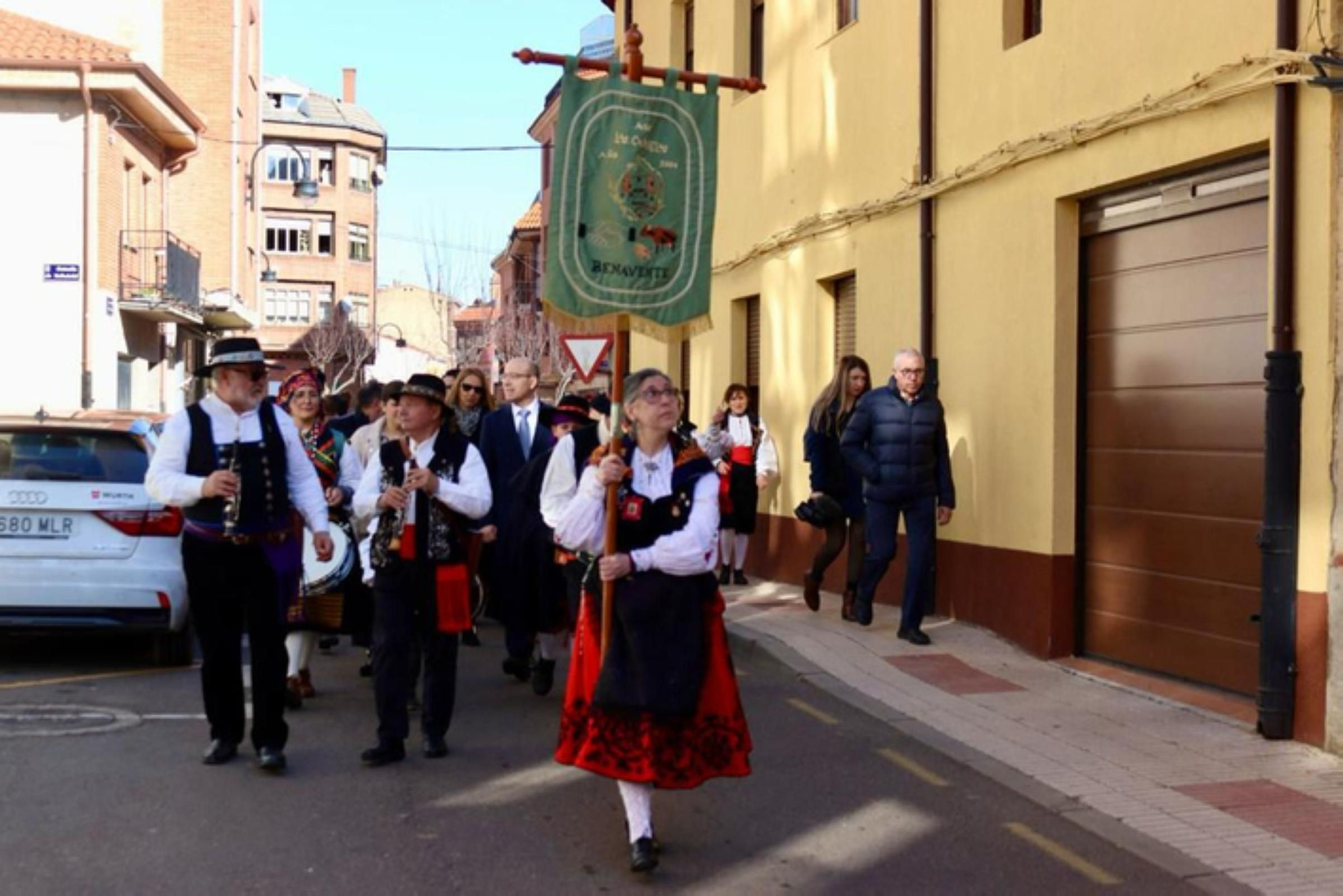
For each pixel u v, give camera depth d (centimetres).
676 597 544
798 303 1442
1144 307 902
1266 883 543
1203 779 682
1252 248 801
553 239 632
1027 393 998
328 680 941
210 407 675
